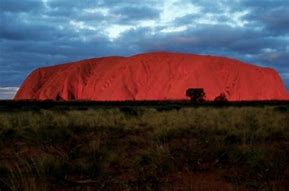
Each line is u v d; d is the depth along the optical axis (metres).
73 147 10.45
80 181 7.12
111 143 11.57
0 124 16.11
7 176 7.21
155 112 24.95
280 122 16.03
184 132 13.70
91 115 21.98
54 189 6.77
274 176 7.36
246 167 8.12
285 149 9.84
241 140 11.25
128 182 7.06
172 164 8.12
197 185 6.76
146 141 11.59
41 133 12.36
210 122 15.88
